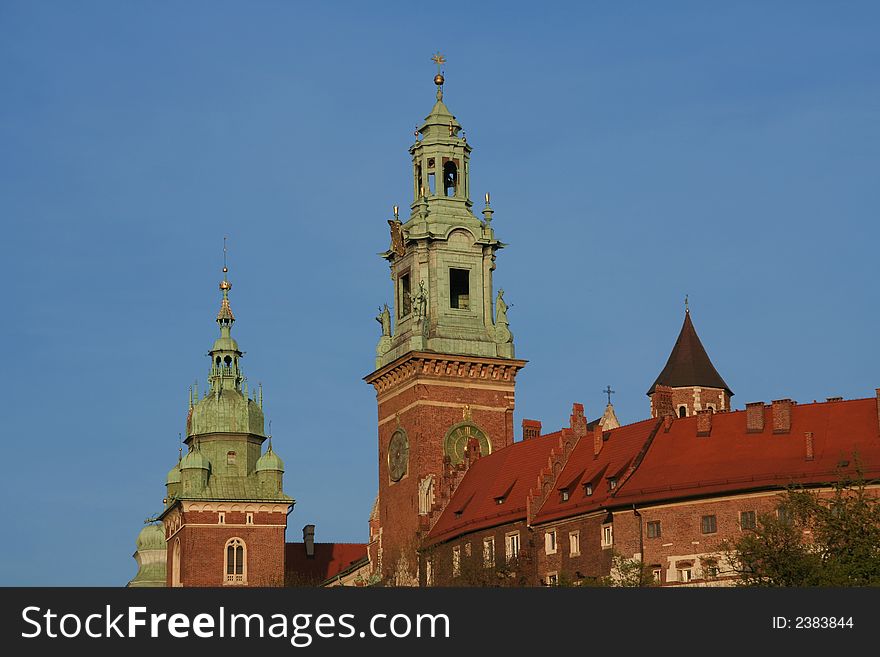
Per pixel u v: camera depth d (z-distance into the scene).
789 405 173.00
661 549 172.38
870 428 168.38
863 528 144.00
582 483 184.25
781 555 143.88
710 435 176.62
